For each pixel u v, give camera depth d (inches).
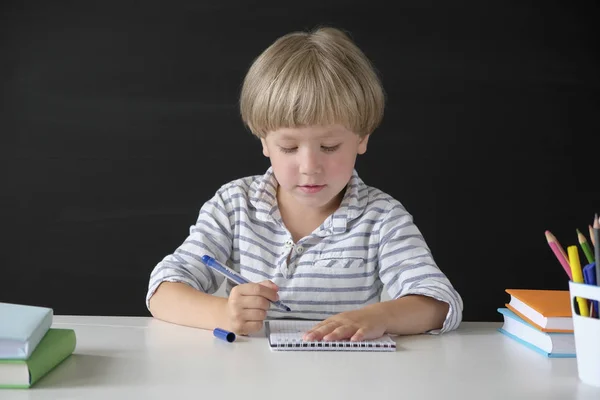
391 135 106.7
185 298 50.2
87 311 108.2
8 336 34.6
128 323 49.8
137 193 107.4
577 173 107.6
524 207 107.6
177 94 107.0
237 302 46.2
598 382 36.3
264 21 106.6
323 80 51.1
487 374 38.2
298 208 59.2
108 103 107.3
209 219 59.6
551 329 42.5
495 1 106.2
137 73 107.0
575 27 106.6
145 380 36.0
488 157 107.1
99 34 107.0
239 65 106.7
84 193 107.7
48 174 107.7
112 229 107.7
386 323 45.9
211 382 35.8
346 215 57.6
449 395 34.4
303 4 106.4
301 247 57.9
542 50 106.5
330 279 57.2
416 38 106.3
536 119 107.0
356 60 54.3
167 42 106.9
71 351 40.4
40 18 107.3
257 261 58.4
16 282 108.3
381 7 106.2
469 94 106.7
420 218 107.4
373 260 57.6
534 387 36.0
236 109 106.7
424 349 43.6
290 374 37.3
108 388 34.7
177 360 39.9
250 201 60.4
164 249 107.6
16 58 107.3
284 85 51.3
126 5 107.0
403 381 36.5
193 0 106.7
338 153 52.4
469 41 106.3
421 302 48.9
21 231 108.0
